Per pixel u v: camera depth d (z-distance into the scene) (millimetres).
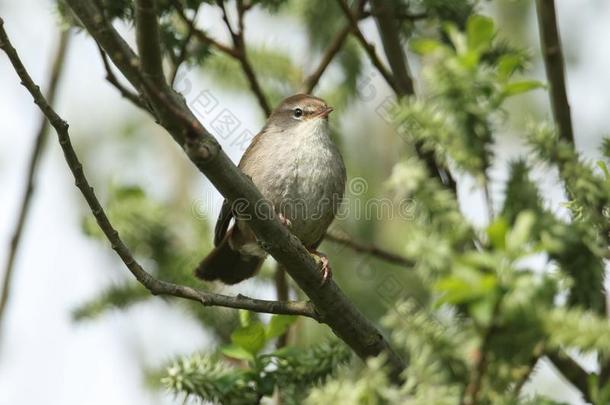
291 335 11367
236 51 10930
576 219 5977
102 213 7742
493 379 5293
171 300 11273
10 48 6906
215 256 11438
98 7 6891
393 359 7895
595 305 5738
